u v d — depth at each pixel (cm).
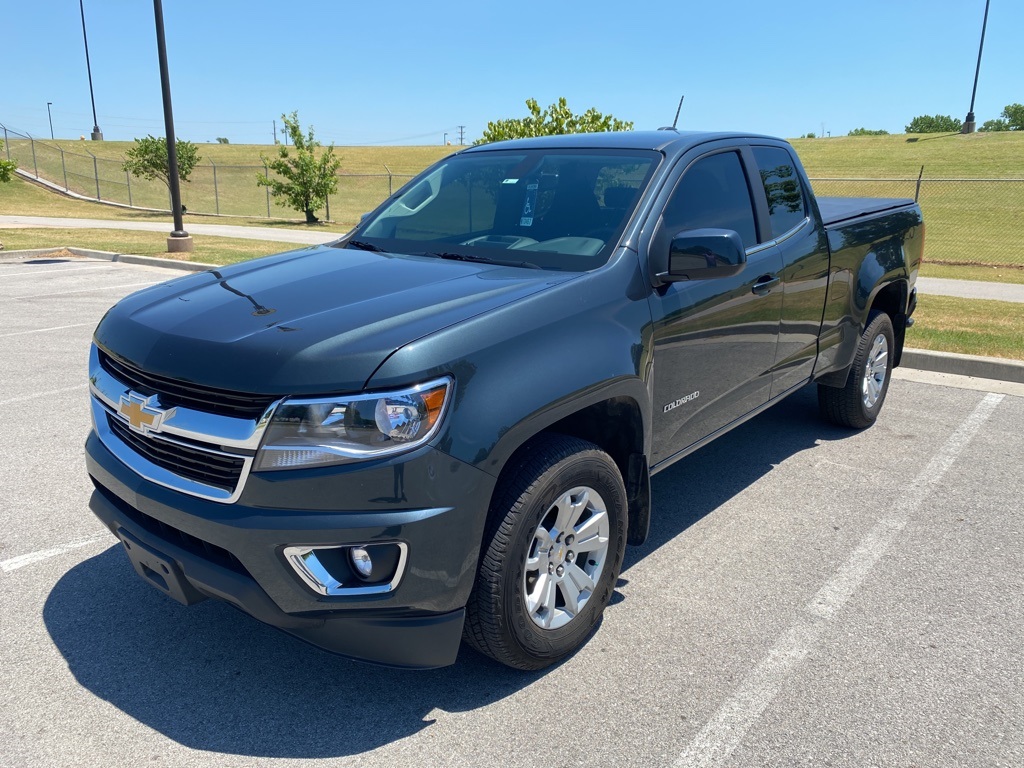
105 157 5228
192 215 3259
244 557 251
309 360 248
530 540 279
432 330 262
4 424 573
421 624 260
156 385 276
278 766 258
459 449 254
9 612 344
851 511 446
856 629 333
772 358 437
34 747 265
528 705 287
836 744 267
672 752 264
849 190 3312
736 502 458
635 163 380
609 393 304
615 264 329
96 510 308
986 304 1008
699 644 323
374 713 283
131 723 278
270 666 310
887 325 568
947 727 275
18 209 3225
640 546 406
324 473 245
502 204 390
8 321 929
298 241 1931
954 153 4706
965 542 409
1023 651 318
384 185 4897
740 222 410
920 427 581
